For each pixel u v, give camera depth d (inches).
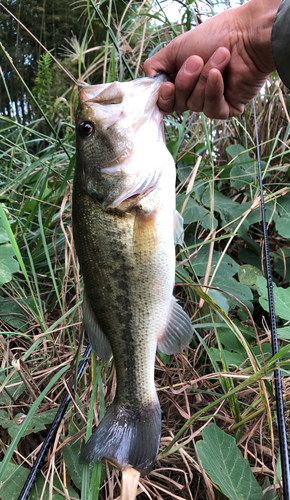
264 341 21.4
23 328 22.8
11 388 18.5
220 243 28.0
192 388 18.3
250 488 13.6
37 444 17.6
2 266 20.8
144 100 15.8
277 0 16.5
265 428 17.8
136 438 14.4
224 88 18.9
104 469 14.8
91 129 15.5
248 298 23.1
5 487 14.5
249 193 28.7
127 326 15.4
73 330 20.8
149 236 15.2
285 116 32.0
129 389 15.2
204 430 14.9
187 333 16.0
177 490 16.3
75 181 16.1
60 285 23.4
